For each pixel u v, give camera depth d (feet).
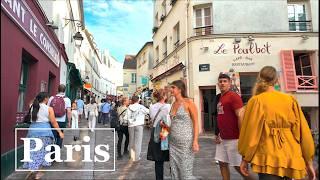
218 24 53.62
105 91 182.91
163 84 74.02
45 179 20.18
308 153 10.66
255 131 10.57
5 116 20.39
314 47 53.01
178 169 15.75
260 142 10.68
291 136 10.63
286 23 53.57
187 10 56.80
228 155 15.44
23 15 24.31
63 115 24.93
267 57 52.60
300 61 55.42
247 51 52.65
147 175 21.80
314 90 51.70
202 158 28.30
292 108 10.93
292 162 10.21
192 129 15.78
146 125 57.16
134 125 26.43
